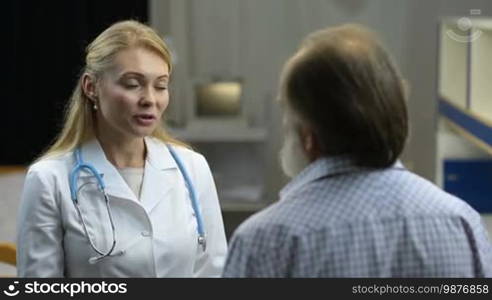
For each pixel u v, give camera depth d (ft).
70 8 48.93
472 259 10.36
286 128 10.64
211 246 17.24
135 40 15.65
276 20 47.26
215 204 17.63
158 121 16.25
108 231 15.87
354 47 10.02
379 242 9.93
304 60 10.09
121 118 15.64
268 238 10.05
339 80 9.82
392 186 10.27
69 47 49.49
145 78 15.55
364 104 9.83
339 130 9.96
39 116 50.98
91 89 16.21
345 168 10.21
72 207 15.89
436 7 46.78
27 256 15.57
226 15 47.24
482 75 35.17
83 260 15.76
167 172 16.99
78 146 16.72
